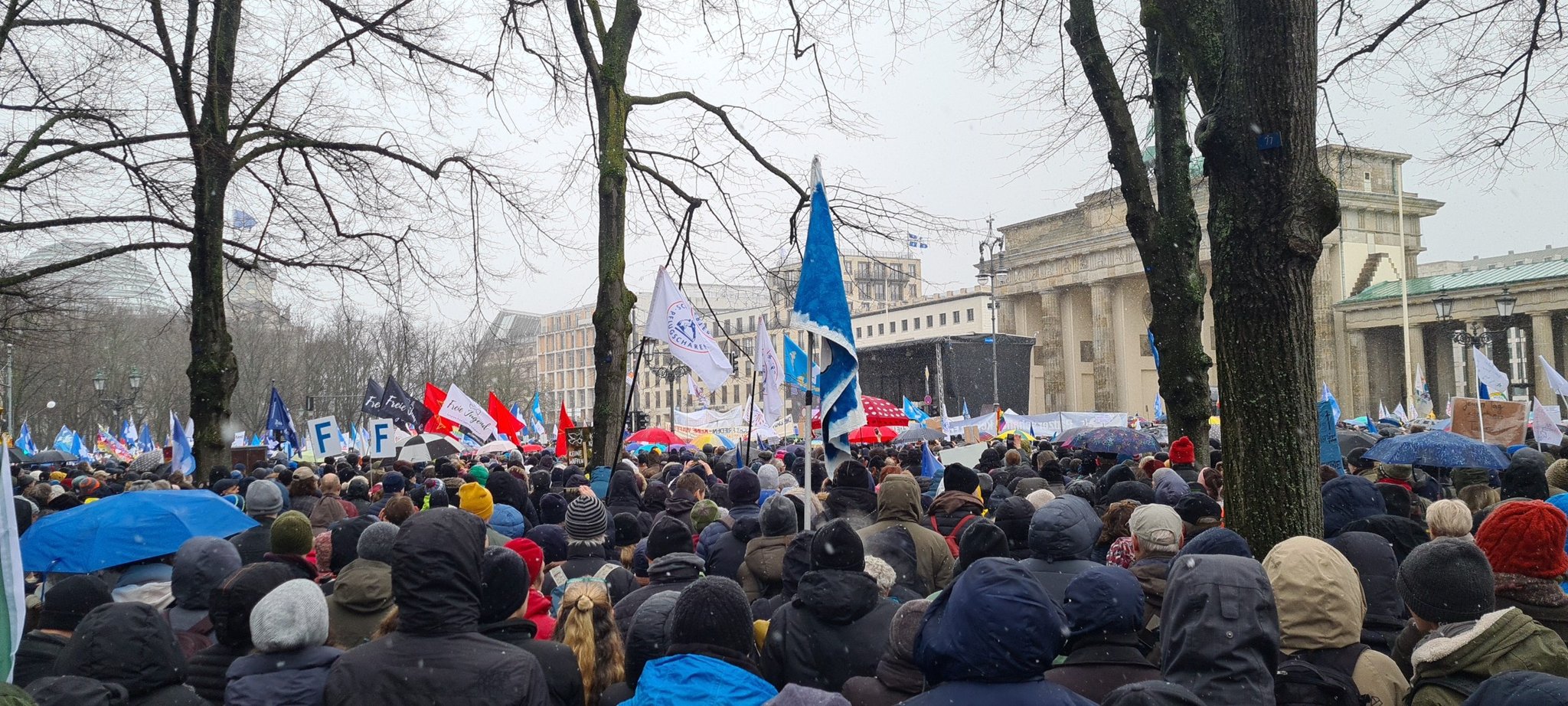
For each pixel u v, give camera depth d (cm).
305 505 922
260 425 6912
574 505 680
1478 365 1897
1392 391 8075
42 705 311
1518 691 272
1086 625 373
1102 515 803
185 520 573
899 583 571
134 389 5150
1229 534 432
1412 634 398
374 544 517
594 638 423
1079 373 9056
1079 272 8681
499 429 2036
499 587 400
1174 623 320
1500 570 414
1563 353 7338
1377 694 358
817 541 434
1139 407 8538
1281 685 354
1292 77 572
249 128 1634
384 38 1648
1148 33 1221
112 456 3788
